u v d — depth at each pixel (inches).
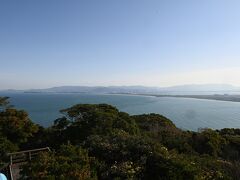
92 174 397.1
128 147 504.1
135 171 416.5
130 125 869.8
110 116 881.5
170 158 437.4
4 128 906.7
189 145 689.0
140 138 552.4
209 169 457.4
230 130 1174.3
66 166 374.0
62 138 921.5
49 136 994.7
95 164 433.7
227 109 4724.4
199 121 2851.9
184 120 2920.8
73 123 957.8
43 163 382.9
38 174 360.5
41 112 3558.1
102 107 1054.4
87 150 493.7
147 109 4544.8
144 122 1210.6
